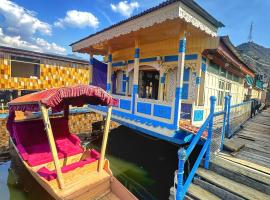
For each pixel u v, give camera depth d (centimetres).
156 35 766
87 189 494
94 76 1194
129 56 1092
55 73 1416
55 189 470
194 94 793
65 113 820
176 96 586
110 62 984
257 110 1606
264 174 437
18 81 1238
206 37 724
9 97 1250
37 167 587
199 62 763
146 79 1130
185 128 582
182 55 580
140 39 838
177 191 385
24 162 621
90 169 548
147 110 692
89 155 648
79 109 1349
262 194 398
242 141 670
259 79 2197
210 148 510
